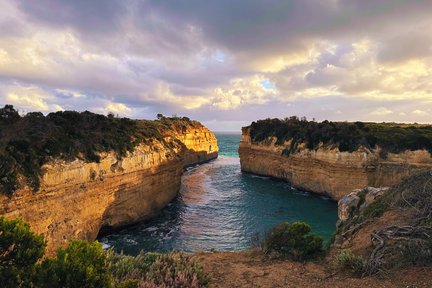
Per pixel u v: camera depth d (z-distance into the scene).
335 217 39.47
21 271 5.64
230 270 11.91
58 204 24.83
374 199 17.75
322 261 13.11
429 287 8.45
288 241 14.23
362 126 55.47
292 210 43.00
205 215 39.91
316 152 53.00
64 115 32.88
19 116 26.98
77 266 5.74
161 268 10.52
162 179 41.34
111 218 32.12
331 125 57.66
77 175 27.03
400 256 10.50
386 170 45.03
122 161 33.12
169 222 36.75
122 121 41.62
